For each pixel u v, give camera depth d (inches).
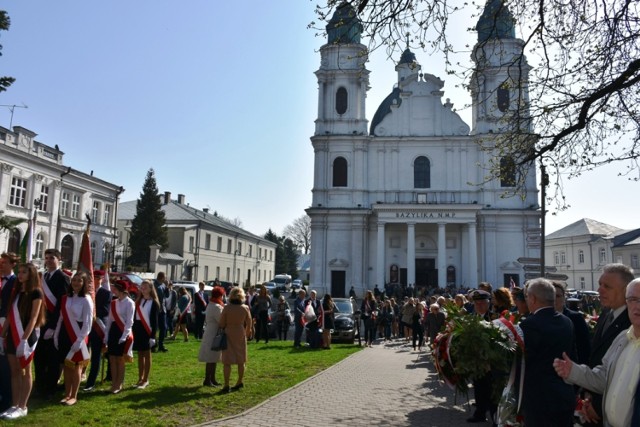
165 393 364.8
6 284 313.1
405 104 1787.6
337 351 678.5
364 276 1702.8
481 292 342.3
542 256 641.6
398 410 346.9
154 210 2044.8
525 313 277.4
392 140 1761.8
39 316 296.2
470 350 238.5
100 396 347.3
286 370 496.7
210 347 398.9
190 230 2166.6
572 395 185.5
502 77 1620.3
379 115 2043.6
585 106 458.6
